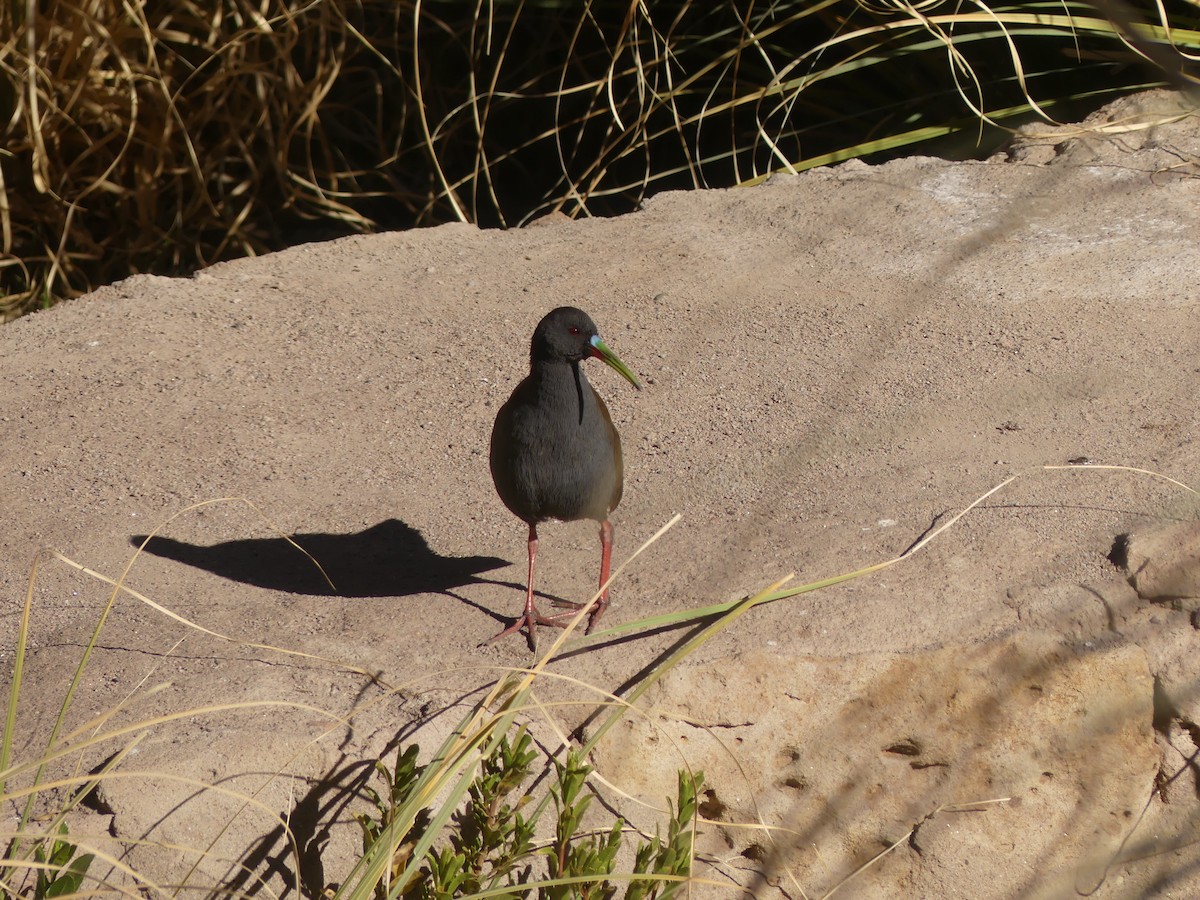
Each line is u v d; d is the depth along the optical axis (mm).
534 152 19906
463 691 7242
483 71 19547
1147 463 8984
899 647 7402
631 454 10227
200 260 18375
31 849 6273
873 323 11695
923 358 11023
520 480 7941
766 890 7551
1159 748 7668
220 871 6824
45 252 18375
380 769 6523
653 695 7250
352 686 7387
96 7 17156
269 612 8320
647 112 16594
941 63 16609
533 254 13820
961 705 7438
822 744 7441
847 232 13453
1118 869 7766
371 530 9547
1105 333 11078
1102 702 7520
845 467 9531
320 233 19469
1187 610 7594
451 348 12047
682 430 10453
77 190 18359
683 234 13883
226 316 12820
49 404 11250
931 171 14500
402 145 19953
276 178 19391
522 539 9375
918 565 8023
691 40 18219
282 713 7180
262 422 10984
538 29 19219
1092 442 9398
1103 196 13484
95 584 8773
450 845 6898
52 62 17609
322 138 18562
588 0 16531
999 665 7406
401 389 11461
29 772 6984
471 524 9633
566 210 19344
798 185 14727
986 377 10609
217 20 17672
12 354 12172
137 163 18297
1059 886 7695
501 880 6844
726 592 7930
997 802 7594
